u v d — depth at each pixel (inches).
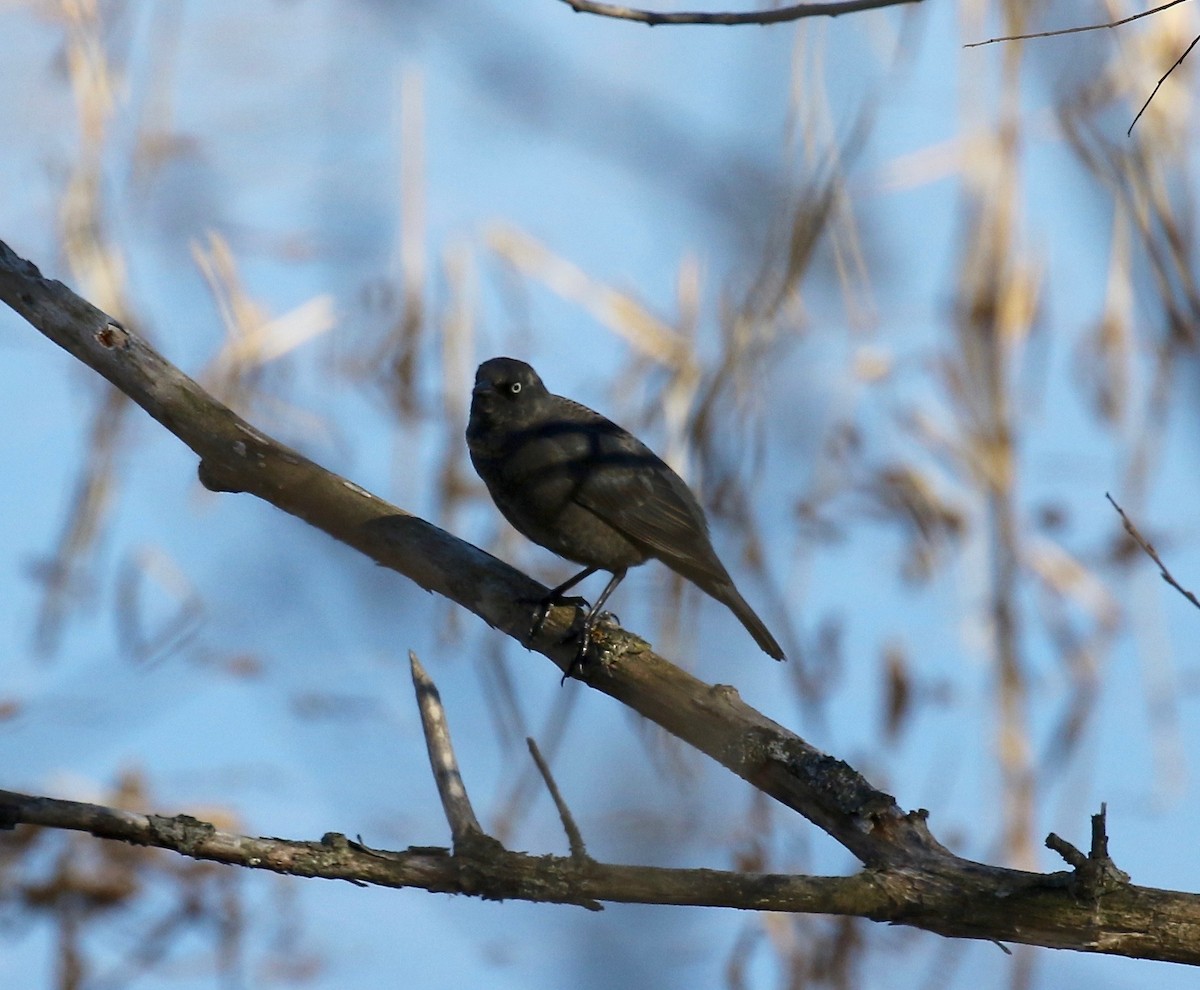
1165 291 494.0
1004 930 259.4
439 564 346.0
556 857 257.0
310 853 254.8
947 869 263.9
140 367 349.7
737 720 298.7
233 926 508.1
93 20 724.7
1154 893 256.5
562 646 327.0
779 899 255.8
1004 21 514.9
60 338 352.2
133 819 249.3
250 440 350.6
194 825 250.2
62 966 508.4
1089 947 258.1
